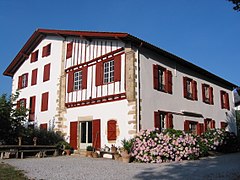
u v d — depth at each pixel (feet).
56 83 52.31
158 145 33.04
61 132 48.52
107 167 28.02
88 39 46.29
